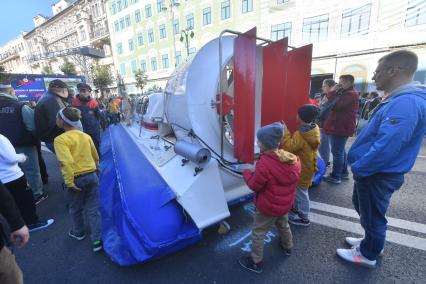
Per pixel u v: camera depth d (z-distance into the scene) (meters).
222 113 2.36
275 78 2.51
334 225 2.63
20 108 3.24
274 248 2.28
